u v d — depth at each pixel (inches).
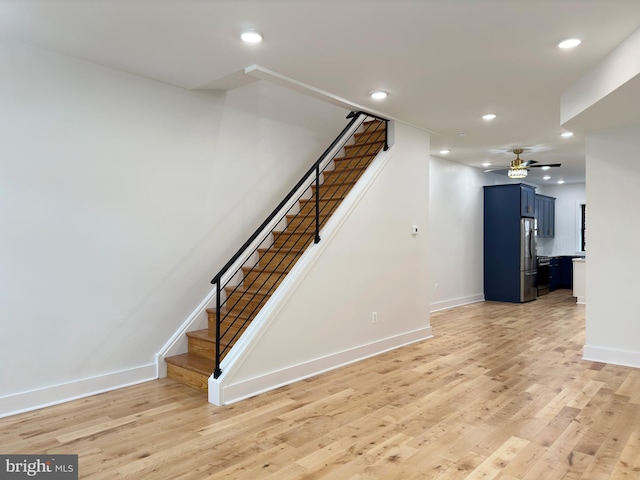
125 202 148.6
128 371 150.8
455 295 325.7
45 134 130.4
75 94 136.1
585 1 98.4
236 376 137.7
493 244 354.3
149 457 101.3
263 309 150.6
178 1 100.0
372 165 195.5
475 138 240.4
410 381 155.7
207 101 172.9
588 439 110.3
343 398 138.9
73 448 105.5
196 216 169.5
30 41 123.9
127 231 149.3
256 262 191.3
